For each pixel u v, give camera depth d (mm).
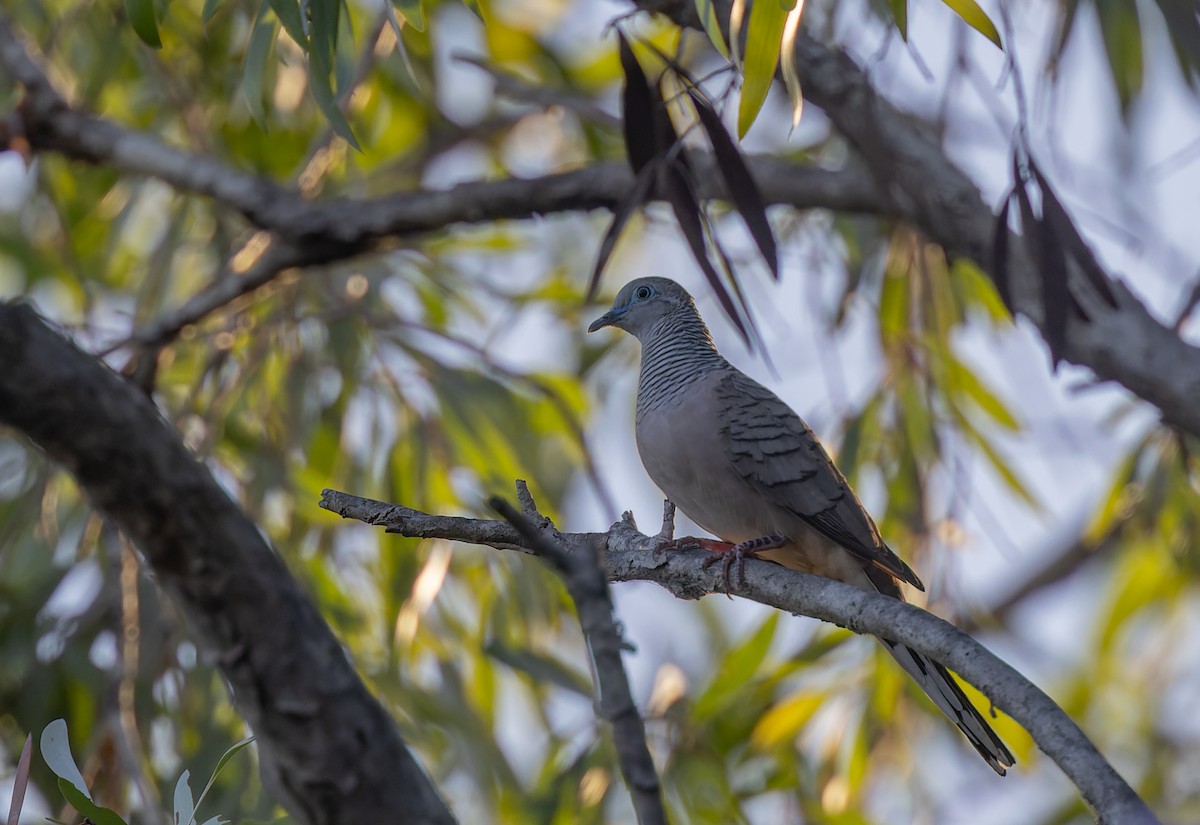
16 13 13000
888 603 6324
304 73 12492
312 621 5445
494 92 12430
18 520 10633
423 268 12258
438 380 11391
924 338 11992
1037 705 5363
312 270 12102
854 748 11641
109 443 4992
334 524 10906
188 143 13625
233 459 11242
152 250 13586
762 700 11383
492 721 11219
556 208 11875
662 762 10422
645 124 8336
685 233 7945
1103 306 9992
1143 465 12164
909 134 10469
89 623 10305
